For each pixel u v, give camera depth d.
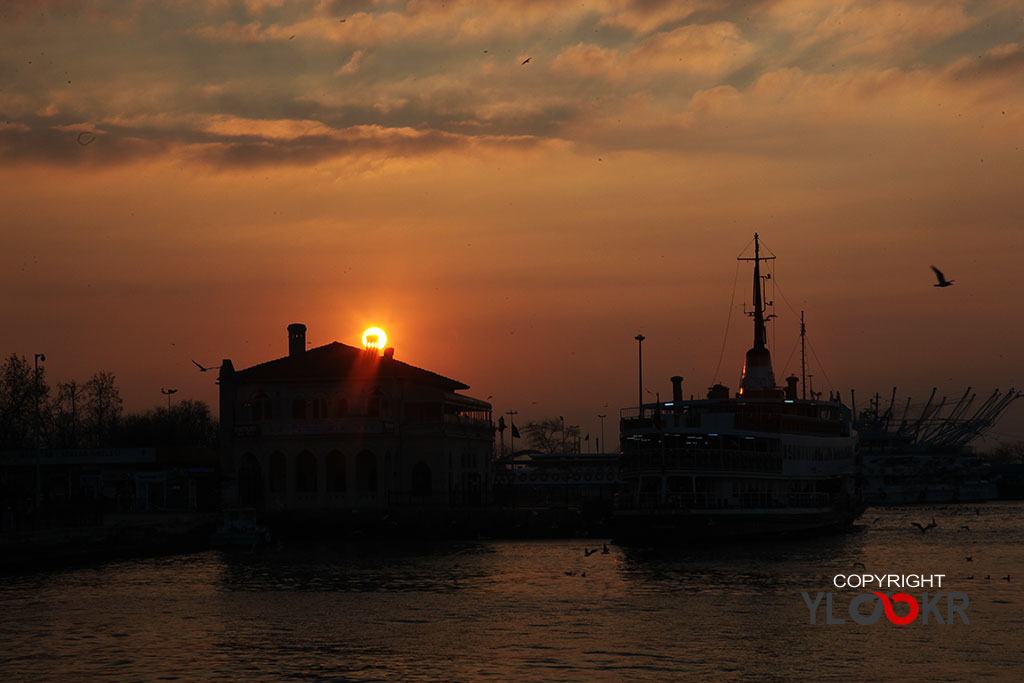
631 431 90.12
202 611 55.66
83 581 67.25
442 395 115.50
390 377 111.81
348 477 107.88
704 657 44.56
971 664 43.31
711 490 88.19
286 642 47.94
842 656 44.69
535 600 58.47
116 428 178.88
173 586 64.75
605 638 48.16
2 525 85.62
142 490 109.75
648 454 86.56
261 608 56.47
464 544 94.75
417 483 114.12
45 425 157.88
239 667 43.44
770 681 40.91
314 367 113.25
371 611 55.41
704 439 90.69
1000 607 55.94
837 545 90.25
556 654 45.22
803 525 94.06
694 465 85.88
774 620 52.12
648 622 51.72
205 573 71.31
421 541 98.56
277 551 88.12
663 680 41.09
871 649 45.97
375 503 107.56
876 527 118.19
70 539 77.94
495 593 61.16
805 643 47.06
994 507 189.88
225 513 92.69
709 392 97.50
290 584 65.44
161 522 91.75
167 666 43.62
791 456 94.88
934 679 41.06
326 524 101.94
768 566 73.25
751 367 106.12
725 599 58.28
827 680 40.97
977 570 71.88
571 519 102.62
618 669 42.69
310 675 42.19
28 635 49.62
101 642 48.12
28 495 106.94
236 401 112.81
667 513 85.25
